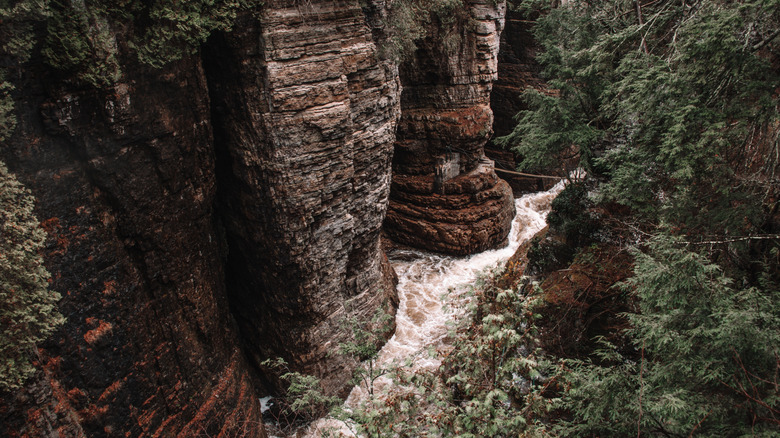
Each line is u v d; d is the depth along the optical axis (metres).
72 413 8.09
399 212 24.53
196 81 10.16
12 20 6.84
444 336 17.67
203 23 9.38
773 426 6.51
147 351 9.75
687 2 11.83
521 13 26.89
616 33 13.35
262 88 10.81
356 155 13.12
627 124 12.52
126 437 9.29
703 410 6.84
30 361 6.94
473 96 22.83
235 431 11.91
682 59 9.51
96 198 8.70
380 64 13.16
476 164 24.23
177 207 10.20
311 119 11.31
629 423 7.36
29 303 6.49
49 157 7.95
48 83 7.73
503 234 24.25
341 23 11.38
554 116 15.72
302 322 13.60
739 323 6.68
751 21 8.94
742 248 9.13
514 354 7.61
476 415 6.67
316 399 10.27
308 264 12.80
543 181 29.95
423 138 23.50
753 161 9.77
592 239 14.92
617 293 12.62
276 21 10.40
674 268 7.56
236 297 14.59
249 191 12.03
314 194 12.03
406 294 20.47
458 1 20.72
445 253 23.47
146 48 8.61
